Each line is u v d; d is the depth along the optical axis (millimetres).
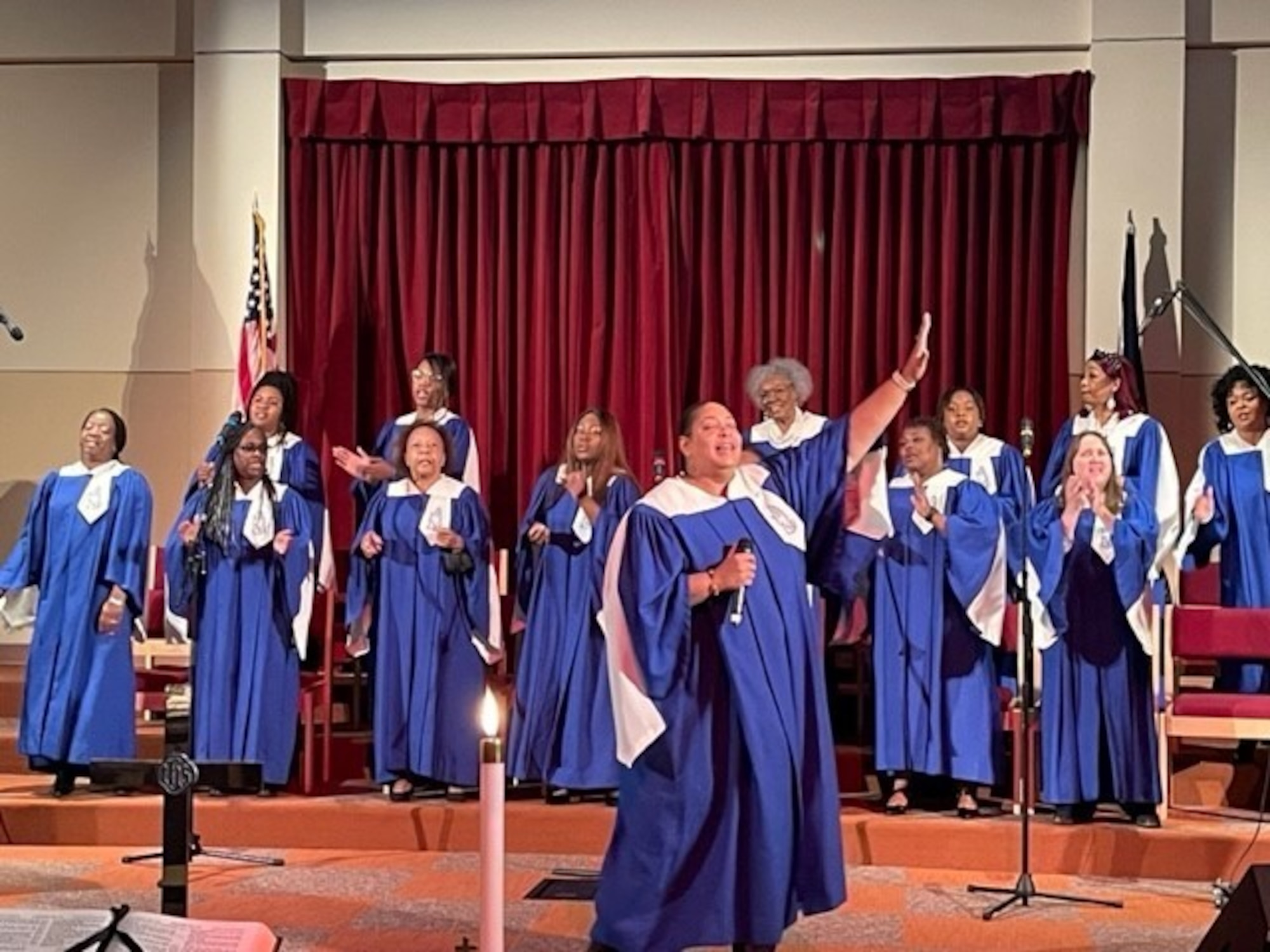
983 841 6316
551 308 8562
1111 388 7031
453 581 6926
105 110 8977
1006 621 6801
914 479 6727
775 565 4578
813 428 7164
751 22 8594
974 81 8328
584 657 6855
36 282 9008
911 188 8375
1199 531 7340
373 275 8633
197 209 8656
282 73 8656
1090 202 8250
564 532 7000
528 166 8578
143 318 8953
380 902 5715
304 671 7527
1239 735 6383
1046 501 6551
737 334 8461
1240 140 8438
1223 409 7516
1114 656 6352
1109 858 6227
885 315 8375
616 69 8734
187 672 7145
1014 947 5152
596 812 6590
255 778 3441
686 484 4656
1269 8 8320
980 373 8359
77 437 8984
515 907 5629
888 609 6664
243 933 3201
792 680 4531
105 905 5605
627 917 4547
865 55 8609
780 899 4453
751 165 8422
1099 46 8258
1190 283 8438
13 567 7020
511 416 8609
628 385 8508
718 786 4508
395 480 7113
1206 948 3523
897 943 5203
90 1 8898
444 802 6816
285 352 8625
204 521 6754
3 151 9008
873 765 7254
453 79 8805
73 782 6988
